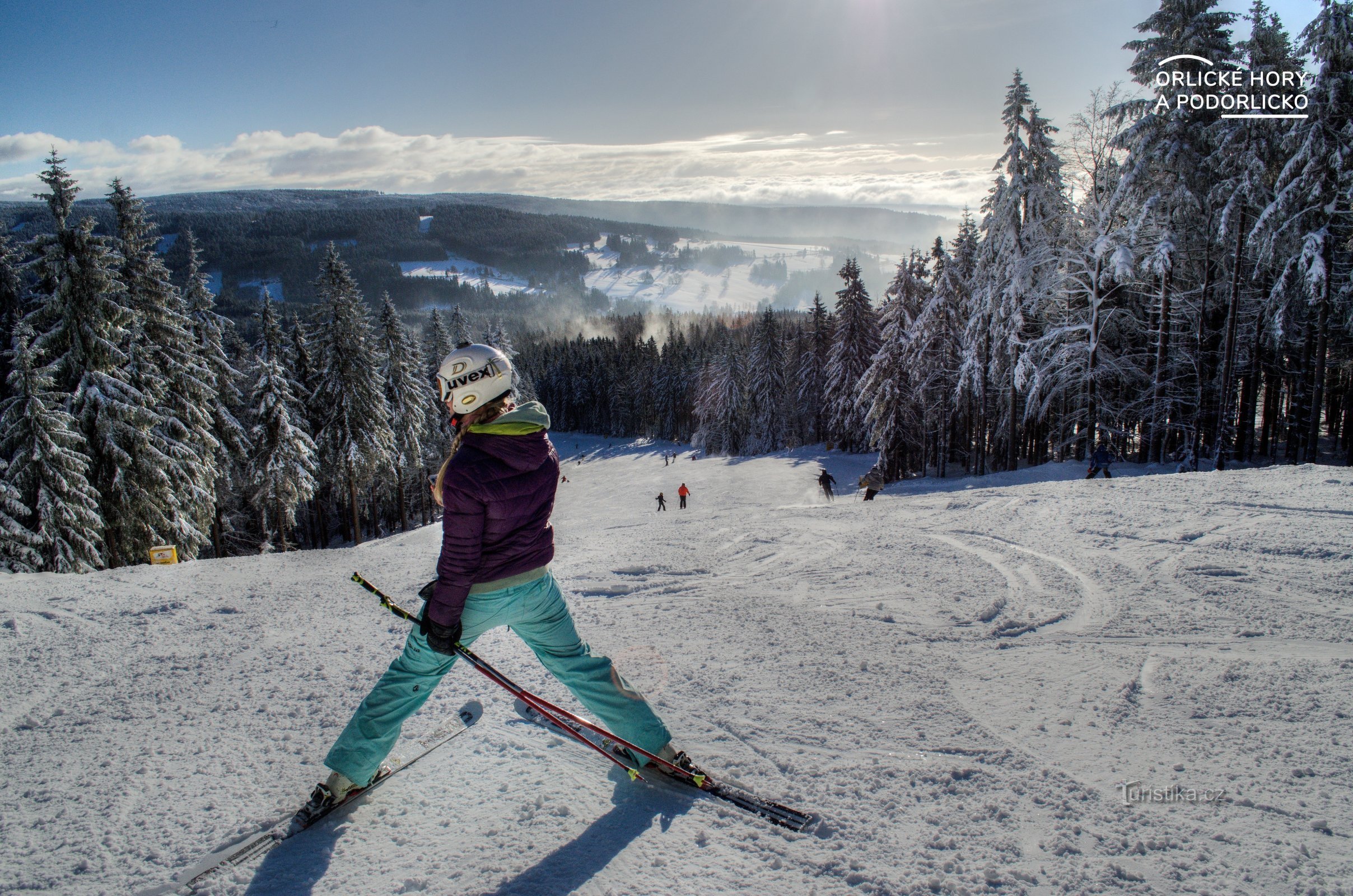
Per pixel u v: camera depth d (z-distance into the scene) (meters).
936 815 2.69
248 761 3.15
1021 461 38.59
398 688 2.65
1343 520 7.96
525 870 2.30
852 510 12.28
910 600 6.30
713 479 45.78
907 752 3.24
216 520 30.67
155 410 22.03
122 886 2.23
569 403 111.50
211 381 26.77
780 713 3.68
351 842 2.48
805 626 5.48
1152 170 23.62
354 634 5.30
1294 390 26.80
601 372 105.50
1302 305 23.16
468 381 2.37
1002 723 3.58
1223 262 24.59
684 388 89.94
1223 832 2.57
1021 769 3.08
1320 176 20.61
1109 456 18.28
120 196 22.47
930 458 42.53
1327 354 25.33
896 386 37.31
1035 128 26.58
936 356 36.06
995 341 28.88
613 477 56.66
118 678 4.36
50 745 3.37
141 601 6.36
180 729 3.53
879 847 2.46
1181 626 5.23
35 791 2.90
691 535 10.52
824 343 59.50
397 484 38.94
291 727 3.53
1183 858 2.41
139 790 2.89
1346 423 29.75
